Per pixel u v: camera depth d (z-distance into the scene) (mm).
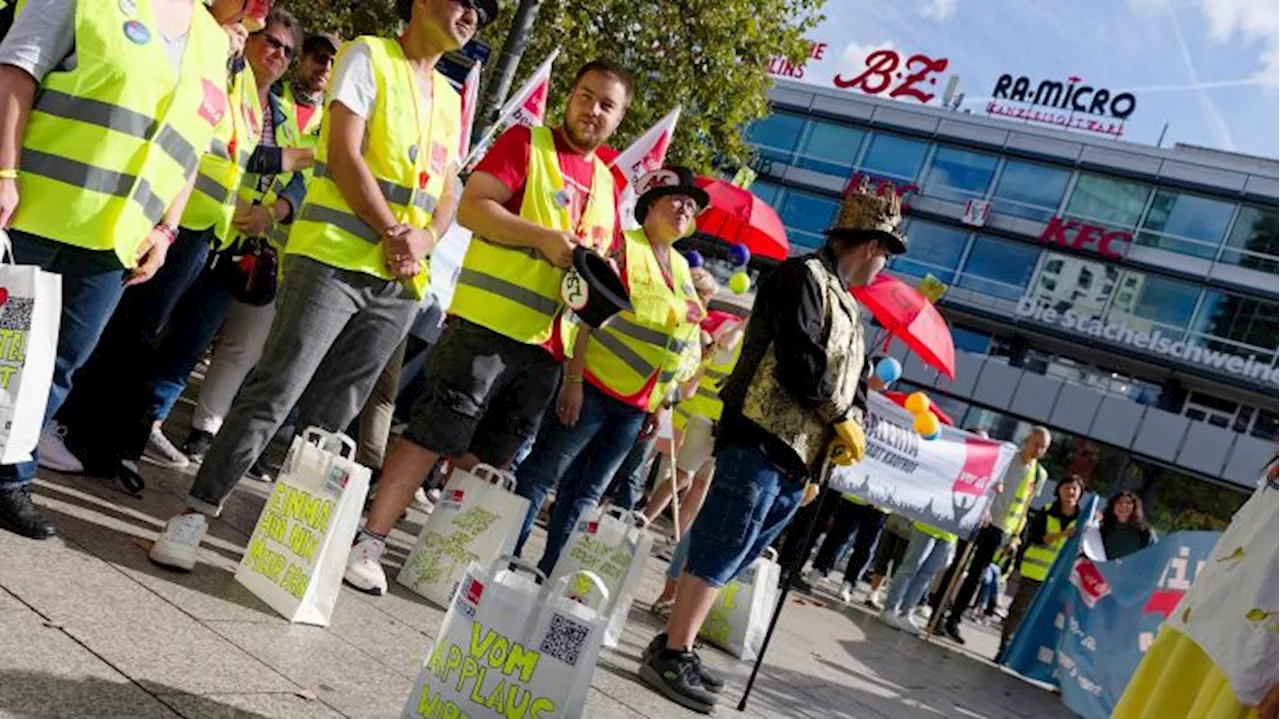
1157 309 38188
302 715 2789
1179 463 36281
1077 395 37812
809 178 44281
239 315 5625
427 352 7094
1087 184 40031
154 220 3367
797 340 4070
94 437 4438
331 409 4008
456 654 2611
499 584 2609
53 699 2373
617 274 4273
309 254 3725
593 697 3930
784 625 7734
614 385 5043
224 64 3557
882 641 8859
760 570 5883
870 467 9844
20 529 3367
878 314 11094
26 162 3068
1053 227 39812
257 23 3912
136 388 4496
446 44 3955
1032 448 10484
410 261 3828
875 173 43281
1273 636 3256
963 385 38906
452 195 4148
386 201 3844
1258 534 3428
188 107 3338
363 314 3908
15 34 2986
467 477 4551
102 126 3119
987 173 41594
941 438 10070
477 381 4277
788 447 4164
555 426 5055
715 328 7816
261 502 5250
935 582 11914
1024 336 40062
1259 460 35375
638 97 15391
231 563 3957
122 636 2865
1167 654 3656
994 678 9023
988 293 40531
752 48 16047
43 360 2971
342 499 3498
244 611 3434
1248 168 38250
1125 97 42188
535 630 2539
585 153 4660
